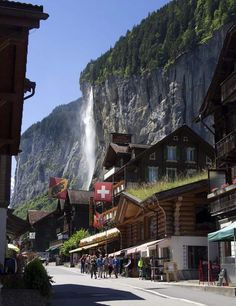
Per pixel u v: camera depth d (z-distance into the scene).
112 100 161.50
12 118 12.70
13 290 14.16
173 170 68.88
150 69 147.12
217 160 32.97
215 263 29.53
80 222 84.44
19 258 28.48
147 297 19.84
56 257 76.94
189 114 134.38
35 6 10.08
